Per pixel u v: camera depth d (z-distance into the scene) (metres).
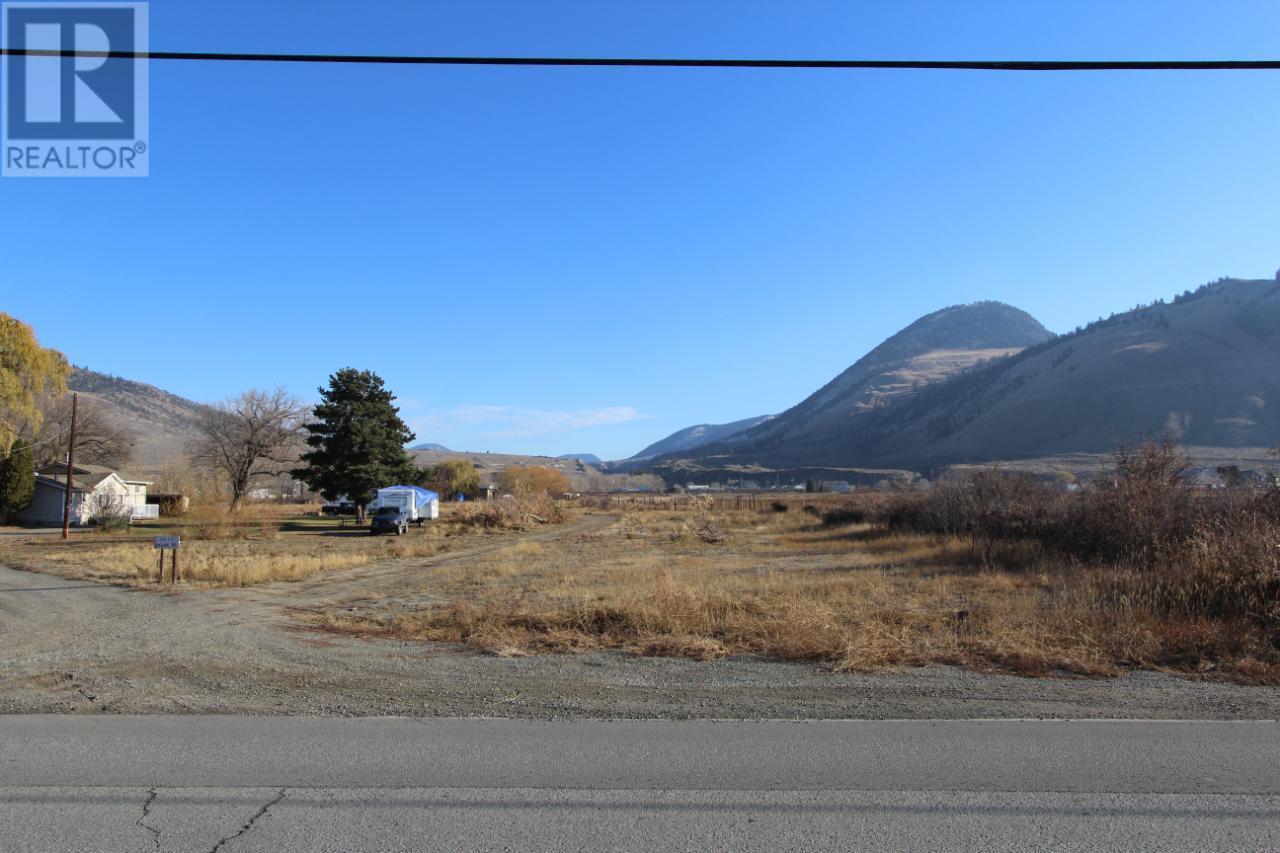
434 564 26.97
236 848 4.39
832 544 31.50
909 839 4.49
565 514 63.94
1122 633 10.09
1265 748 6.16
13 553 32.00
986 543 22.67
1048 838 4.49
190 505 52.88
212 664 9.50
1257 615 10.52
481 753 6.08
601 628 11.70
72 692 8.19
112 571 22.94
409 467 59.97
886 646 9.84
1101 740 6.39
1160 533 16.41
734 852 4.33
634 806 4.98
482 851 4.35
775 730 6.73
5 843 4.44
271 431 68.31
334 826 4.68
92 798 5.11
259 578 21.12
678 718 7.15
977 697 7.84
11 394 47.06
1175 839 4.48
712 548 32.78
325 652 10.31
